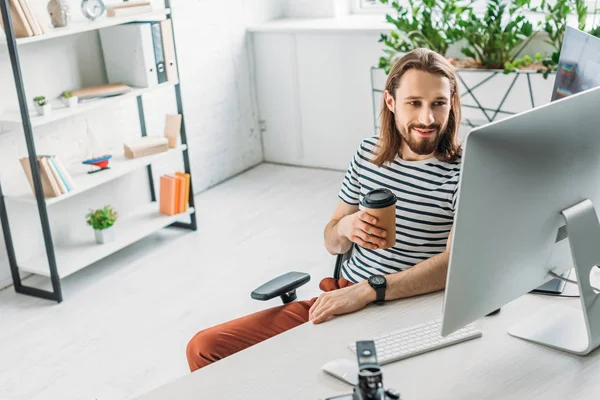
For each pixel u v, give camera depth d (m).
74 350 2.96
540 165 1.43
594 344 1.52
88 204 3.83
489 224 1.41
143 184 4.17
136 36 3.58
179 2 4.27
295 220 4.13
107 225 3.62
